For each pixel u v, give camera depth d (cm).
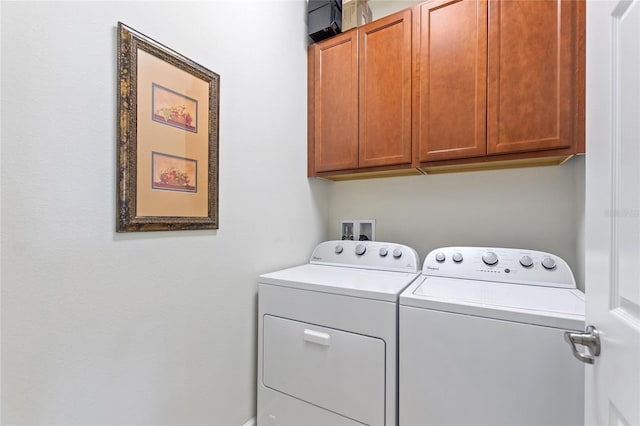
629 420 51
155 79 99
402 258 155
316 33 178
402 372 107
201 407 117
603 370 62
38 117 74
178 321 109
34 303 73
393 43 154
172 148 105
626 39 54
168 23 105
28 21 72
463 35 137
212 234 122
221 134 126
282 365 133
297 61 175
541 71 122
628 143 53
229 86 130
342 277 140
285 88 165
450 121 139
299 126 177
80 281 82
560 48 119
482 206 163
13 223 70
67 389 79
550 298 105
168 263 105
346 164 169
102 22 86
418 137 147
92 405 84
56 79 77
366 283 127
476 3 134
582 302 100
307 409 125
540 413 87
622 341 54
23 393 72
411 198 182
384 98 157
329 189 210
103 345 87
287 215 167
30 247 73
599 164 65
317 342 124
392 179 188
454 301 101
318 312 124
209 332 121
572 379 84
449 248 147
